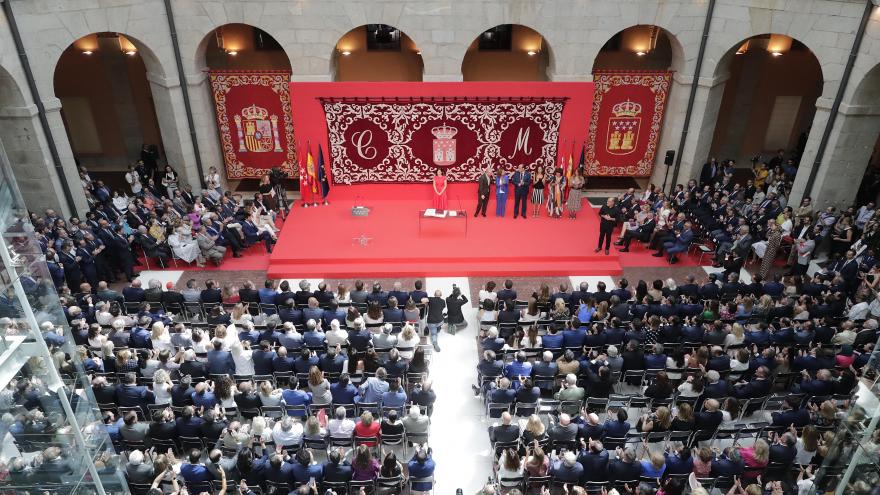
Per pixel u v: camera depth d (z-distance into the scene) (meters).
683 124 18.33
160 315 11.66
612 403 10.59
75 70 20.69
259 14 16.67
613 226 15.41
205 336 10.98
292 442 8.98
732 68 21.34
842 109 15.38
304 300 12.39
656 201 17.14
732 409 9.46
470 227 17.11
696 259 16.27
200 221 16.44
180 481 8.75
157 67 17.09
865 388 5.64
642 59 20.72
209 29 16.83
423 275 15.34
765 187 18.72
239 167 19.52
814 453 8.88
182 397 9.53
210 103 18.41
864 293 12.71
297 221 17.38
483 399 11.18
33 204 15.92
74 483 5.48
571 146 18.33
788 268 16.05
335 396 9.77
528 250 15.94
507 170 18.67
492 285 12.76
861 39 14.59
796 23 15.61
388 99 17.53
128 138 21.91
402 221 17.42
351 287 14.85
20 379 5.07
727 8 16.48
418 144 18.20
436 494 9.54
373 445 9.30
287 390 9.66
